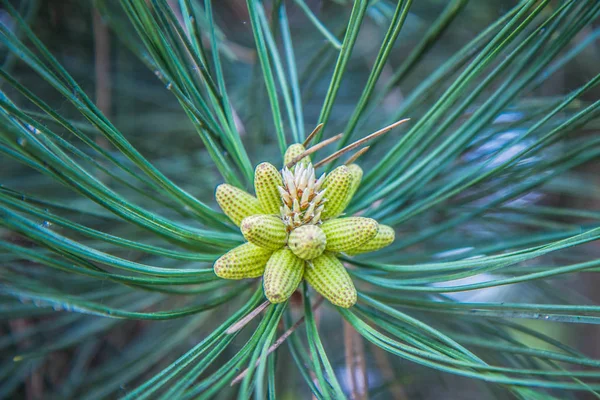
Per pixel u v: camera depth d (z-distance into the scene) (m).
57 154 0.26
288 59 0.31
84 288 0.36
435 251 0.36
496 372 0.25
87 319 0.38
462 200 0.35
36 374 0.38
